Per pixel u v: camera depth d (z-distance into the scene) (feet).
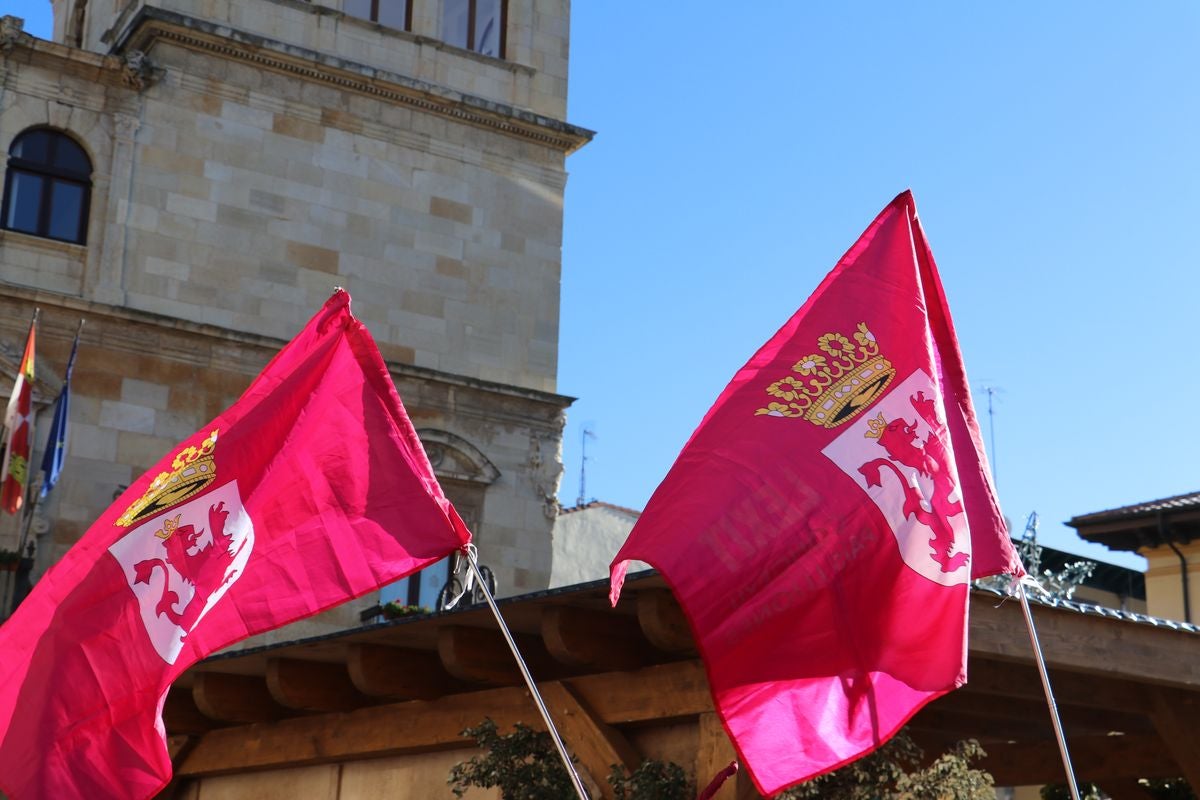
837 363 31.71
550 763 41.78
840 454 30.60
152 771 31.58
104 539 33.45
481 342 102.42
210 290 94.48
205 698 52.70
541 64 107.65
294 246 97.35
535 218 105.81
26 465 83.51
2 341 88.17
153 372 91.45
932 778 36.81
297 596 32.53
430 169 102.68
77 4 110.63
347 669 50.75
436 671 47.78
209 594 32.53
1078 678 43.09
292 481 33.30
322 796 52.85
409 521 33.01
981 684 41.70
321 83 99.40
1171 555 103.81
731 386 31.76
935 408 31.12
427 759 48.98
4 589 84.17
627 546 29.68
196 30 94.79
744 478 30.19
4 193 90.17
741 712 28.66
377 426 33.71
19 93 91.04
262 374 34.63
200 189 95.14
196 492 33.47
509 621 43.11
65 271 91.04
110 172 92.94
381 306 99.66
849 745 29.09
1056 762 51.70
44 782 31.37
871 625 29.58
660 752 41.45
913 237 33.14
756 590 29.35
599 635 41.14
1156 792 54.75
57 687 32.04
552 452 102.27
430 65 103.35
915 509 30.32
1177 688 41.98
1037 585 33.22
